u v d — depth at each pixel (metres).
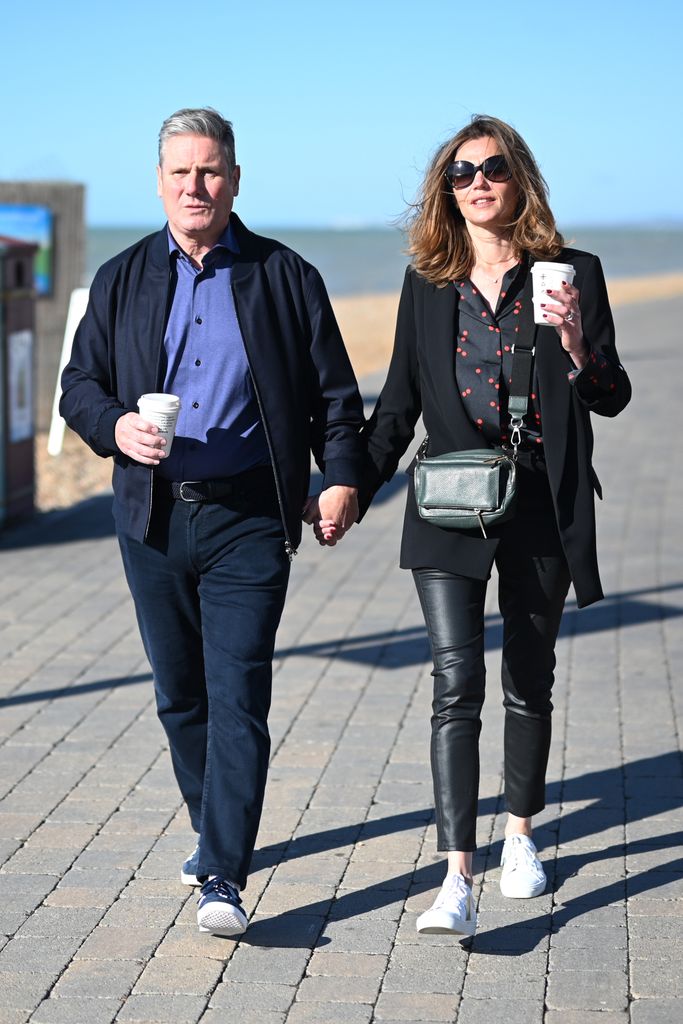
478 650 4.02
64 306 15.46
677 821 4.79
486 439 4.06
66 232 15.31
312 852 4.57
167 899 4.21
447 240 4.07
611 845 4.59
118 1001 3.57
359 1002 3.56
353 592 8.44
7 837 4.69
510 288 4.01
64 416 4.05
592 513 3.98
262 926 4.03
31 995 3.60
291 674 6.67
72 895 4.23
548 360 3.96
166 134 3.87
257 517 3.98
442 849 3.91
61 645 7.20
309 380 4.10
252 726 3.94
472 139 3.98
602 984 3.64
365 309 41.06
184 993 3.62
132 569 4.07
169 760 5.47
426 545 4.04
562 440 3.95
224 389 3.91
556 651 7.04
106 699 6.29
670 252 131.38
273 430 3.93
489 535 3.99
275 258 4.02
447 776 3.93
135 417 3.78
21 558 9.43
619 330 33.81
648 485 12.34
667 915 4.05
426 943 3.91
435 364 4.05
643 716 5.95
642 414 17.78
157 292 3.93
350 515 4.07
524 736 4.22
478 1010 3.51
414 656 6.98
